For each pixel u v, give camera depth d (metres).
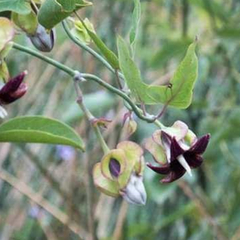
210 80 0.65
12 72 0.62
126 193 0.31
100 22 0.65
